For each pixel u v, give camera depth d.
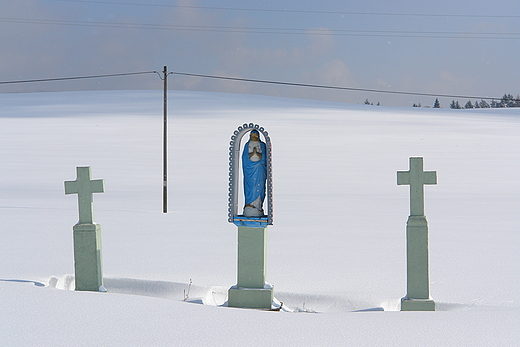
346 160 40.75
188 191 25.62
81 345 4.53
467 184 28.78
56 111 78.62
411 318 5.48
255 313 5.67
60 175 31.91
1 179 29.94
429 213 17.92
